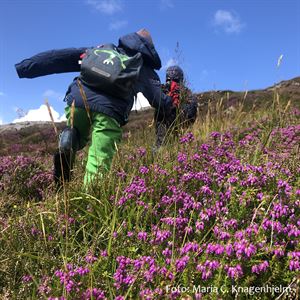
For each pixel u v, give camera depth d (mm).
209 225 1066
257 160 1502
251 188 1140
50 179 1826
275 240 967
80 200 1325
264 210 1030
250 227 967
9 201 1601
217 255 909
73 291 891
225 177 1221
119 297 863
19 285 1033
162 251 1002
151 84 1670
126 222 1191
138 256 1017
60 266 1062
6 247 1147
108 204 1278
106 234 1178
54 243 1165
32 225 1249
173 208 1196
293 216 1016
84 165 1764
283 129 2238
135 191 1256
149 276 896
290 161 1469
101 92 1534
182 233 1070
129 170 1474
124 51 1657
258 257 933
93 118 1547
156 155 1576
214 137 1654
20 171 1854
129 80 1510
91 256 1013
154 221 1201
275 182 1162
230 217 1074
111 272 1013
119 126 1576
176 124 1795
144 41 1648
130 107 1620
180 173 1334
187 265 902
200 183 1237
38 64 1673
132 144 1916
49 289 928
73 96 1548
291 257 907
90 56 1544
